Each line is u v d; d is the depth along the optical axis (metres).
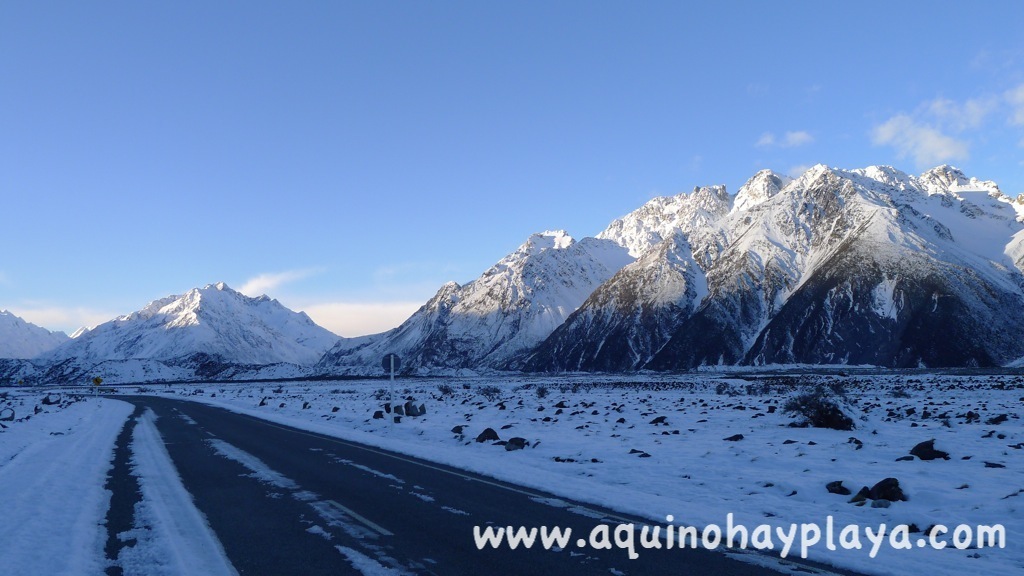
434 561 7.48
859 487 11.27
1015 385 52.00
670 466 14.47
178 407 48.53
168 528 9.15
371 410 37.31
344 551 7.91
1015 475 12.63
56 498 11.59
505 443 18.94
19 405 53.84
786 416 26.52
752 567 7.17
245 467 15.18
